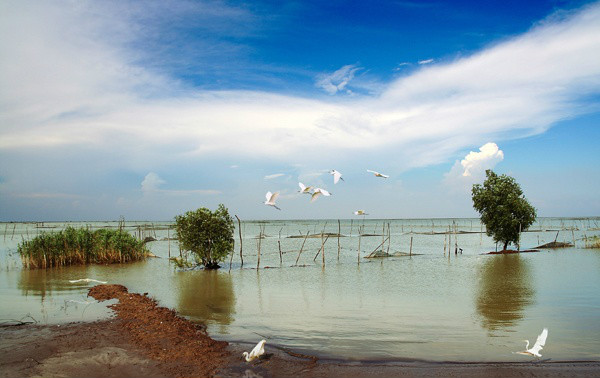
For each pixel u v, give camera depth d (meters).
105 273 33.47
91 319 18.14
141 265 38.59
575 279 29.06
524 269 34.41
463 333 16.28
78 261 38.75
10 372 12.14
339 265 39.12
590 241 57.62
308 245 64.94
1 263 39.53
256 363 13.22
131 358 13.34
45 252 36.47
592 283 27.42
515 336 15.86
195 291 25.73
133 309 19.61
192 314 19.73
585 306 20.64
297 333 16.47
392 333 16.36
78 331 16.20
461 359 13.51
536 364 12.98
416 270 35.00
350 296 23.84
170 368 12.66
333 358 13.66
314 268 36.88
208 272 34.44
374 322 18.02
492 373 12.37
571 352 14.04
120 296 22.59
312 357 13.67
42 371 12.25
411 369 12.72
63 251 37.62
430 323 17.77
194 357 13.57
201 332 16.70
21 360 13.09
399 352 14.21
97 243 39.81
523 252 48.38
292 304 21.78
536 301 21.88
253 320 18.52
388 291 25.33
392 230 121.06
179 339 15.20
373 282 28.89
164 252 52.34
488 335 16.02
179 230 36.34
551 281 28.30
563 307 20.45
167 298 23.56
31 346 14.39
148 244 65.12
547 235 83.25
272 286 27.48
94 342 14.84
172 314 18.83
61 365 12.70
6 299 22.44
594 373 12.27
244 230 128.62
